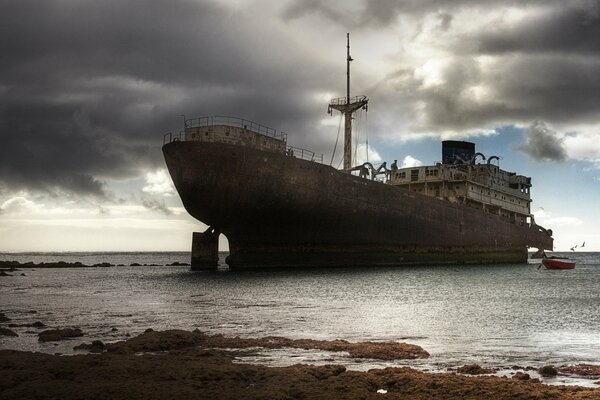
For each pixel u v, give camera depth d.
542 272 51.12
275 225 40.19
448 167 63.25
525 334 14.35
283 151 41.69
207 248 43.25
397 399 7.57
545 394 7.73
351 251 45.91
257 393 7.59
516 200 75.69
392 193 48.84
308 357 10.93
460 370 10.00
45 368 8.83
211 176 36.22
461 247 60.00
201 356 10.62
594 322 16.64
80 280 35.88
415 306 20.70
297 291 26.08
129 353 10.89
